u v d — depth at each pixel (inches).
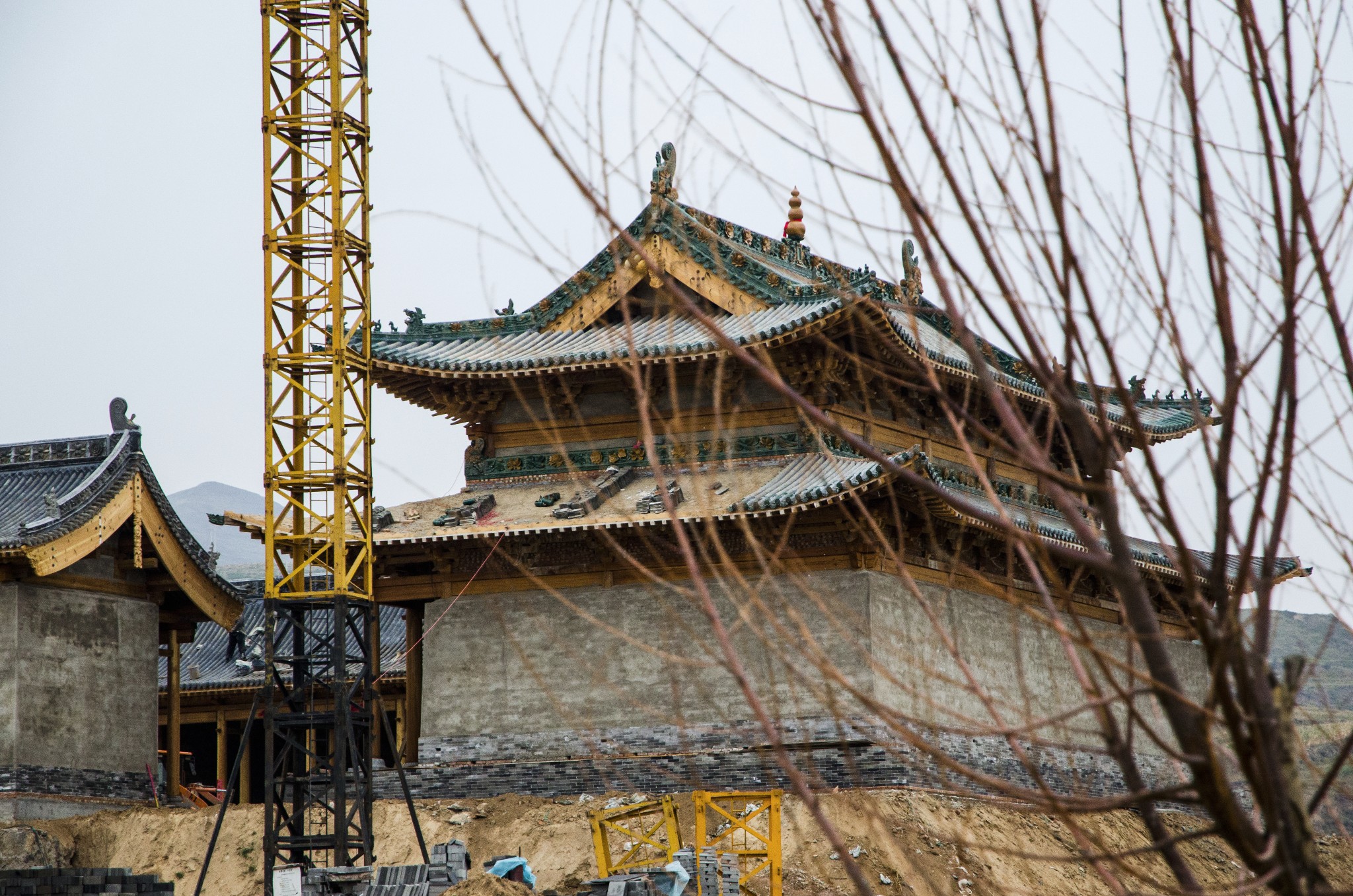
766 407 2329.0
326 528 2236.7
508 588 2448.3
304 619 2204.7
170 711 2696.9
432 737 2444.6
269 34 2277.3
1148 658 377.4
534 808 2274.9
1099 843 421.4
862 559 2220.7
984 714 2349.9
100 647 2415.1
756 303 2349.9
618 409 2475.4
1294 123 395.2
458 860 1681.8
